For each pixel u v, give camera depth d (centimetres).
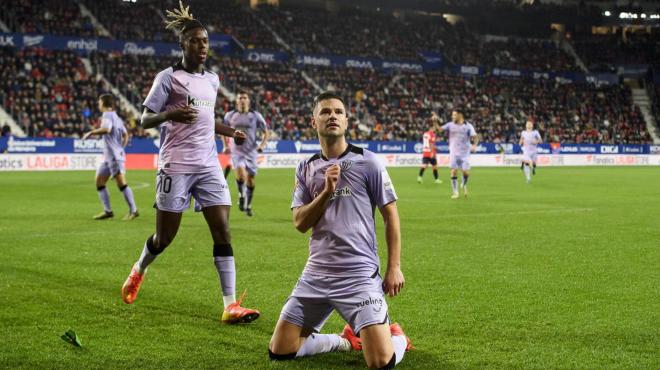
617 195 1914
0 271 757
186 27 604
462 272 767
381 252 929
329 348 473
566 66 5503
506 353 476
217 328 542
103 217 1285
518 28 5912
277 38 4691
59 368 442
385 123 4262
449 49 5269
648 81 5447
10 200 1647
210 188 602
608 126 4912
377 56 4875
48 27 3809
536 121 4809
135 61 3900
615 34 6162
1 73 3459
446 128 1833
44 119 3288
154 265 803
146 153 3319
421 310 595
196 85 607
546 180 2664
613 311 593
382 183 450
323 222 450
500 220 1287
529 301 629
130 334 522
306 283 454
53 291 661
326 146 458
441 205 1602
